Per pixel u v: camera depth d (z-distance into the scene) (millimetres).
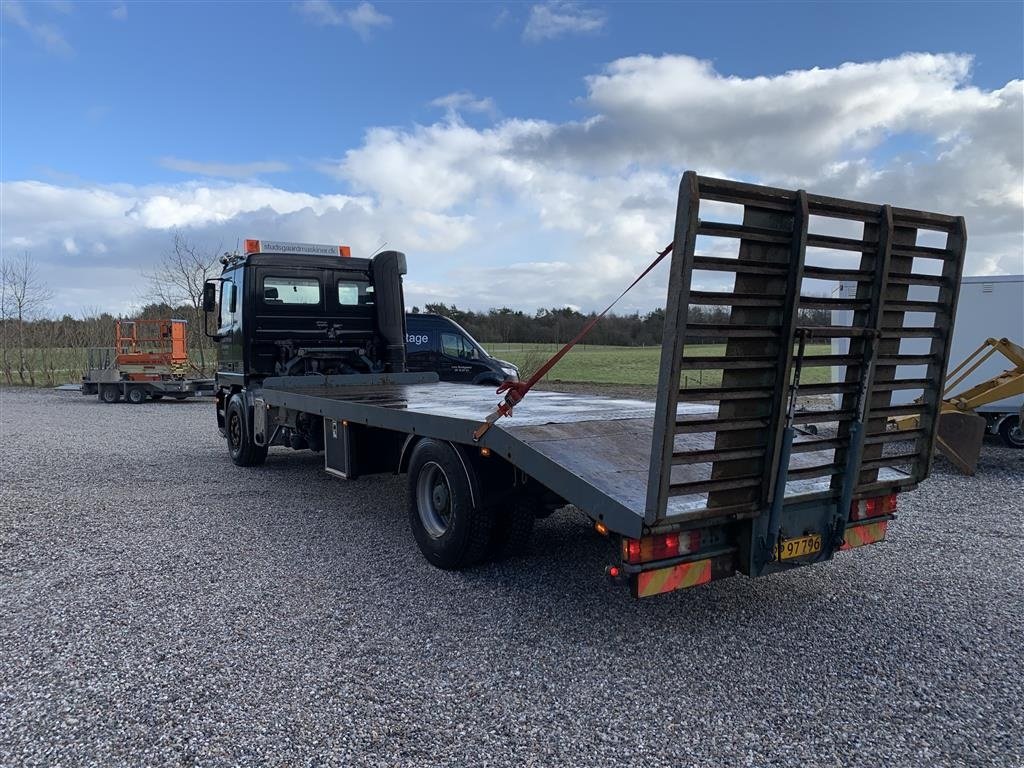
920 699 3246
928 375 4008
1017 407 10680
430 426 4992
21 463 9664
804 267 3215
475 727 2971
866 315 3564
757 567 3682
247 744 2822
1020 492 7906
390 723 2994
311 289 9141
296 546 5570
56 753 2748
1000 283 10789
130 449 11094
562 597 4473
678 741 2889
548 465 3928
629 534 3363
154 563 5129
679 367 3039
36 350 31953
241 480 8383
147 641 3785
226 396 9852
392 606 4309
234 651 3668
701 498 3646
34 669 3457
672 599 4469
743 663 3596
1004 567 5164
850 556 5426
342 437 6371
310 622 4055
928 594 4598
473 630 3961
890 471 4332
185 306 30094
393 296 9500
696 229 2891
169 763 2689
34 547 5535
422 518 5164
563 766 2709
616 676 3443
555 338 29781
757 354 3297
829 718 3076
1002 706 3189
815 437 4082
